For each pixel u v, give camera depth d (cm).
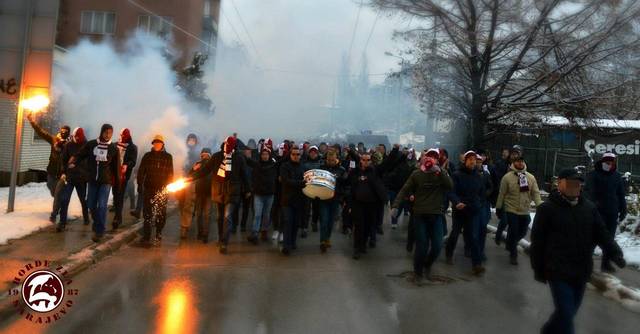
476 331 545
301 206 907
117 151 879
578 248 460
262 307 600
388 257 902
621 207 808
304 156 1354
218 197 887
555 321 456
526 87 1819
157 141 894
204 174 904
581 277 461
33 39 1042
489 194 912
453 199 805
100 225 848
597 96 1777
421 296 668
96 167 845
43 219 970
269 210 993
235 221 1077
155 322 536
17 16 1041
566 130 1992
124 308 576
